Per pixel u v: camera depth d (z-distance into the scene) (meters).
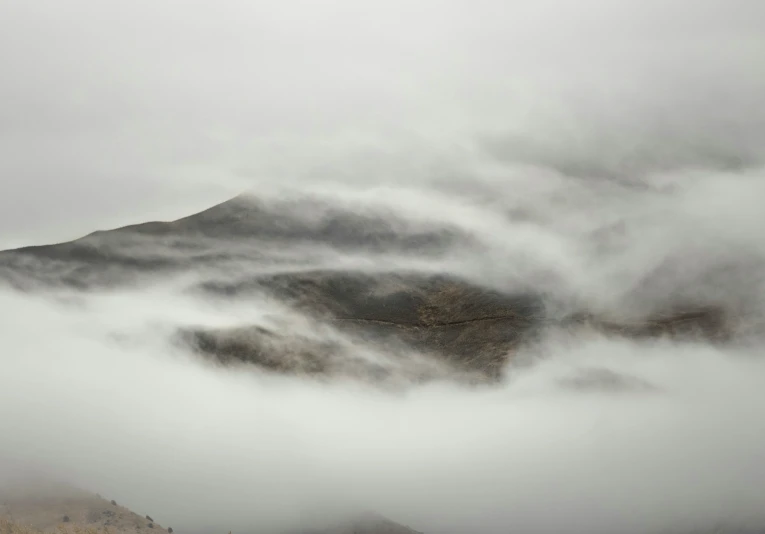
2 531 42.75
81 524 50.53
